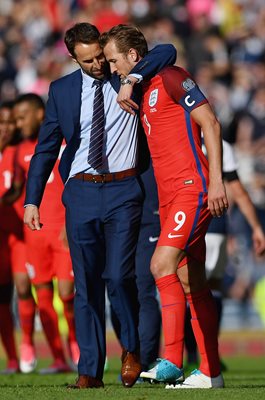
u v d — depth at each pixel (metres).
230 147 29.02
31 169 20.44
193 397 17.58
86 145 20.02
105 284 20.39
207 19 68.19
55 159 20.62
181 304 19.33
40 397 17.92
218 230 29.94
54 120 20.27
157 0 69.62
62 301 29.53
